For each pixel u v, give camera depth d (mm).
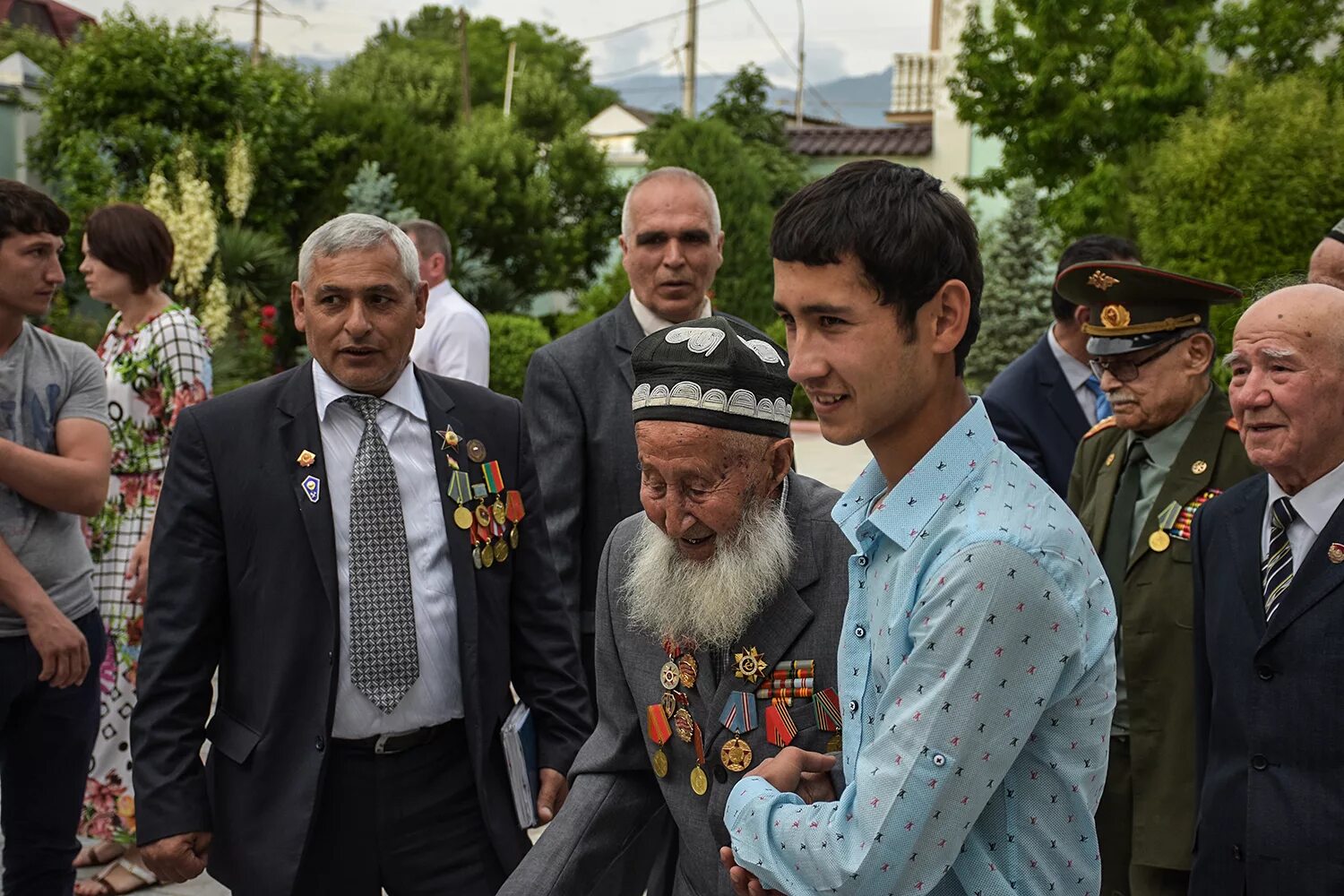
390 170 18406
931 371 1506
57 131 15539
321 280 2676
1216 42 13602
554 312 24891
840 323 1476
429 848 2729
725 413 1921
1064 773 1476
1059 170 14133
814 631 2023
